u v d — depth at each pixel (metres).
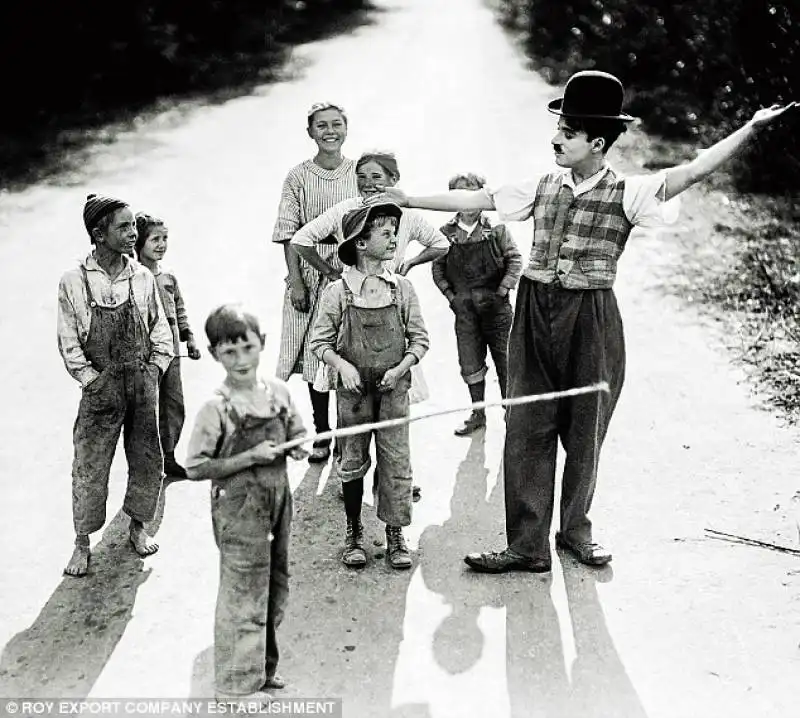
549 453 9.65
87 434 9.62
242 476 7.39
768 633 8.74
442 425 13.28
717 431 12.61
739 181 23.45
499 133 30.25
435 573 9.88
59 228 22.94
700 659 8.45
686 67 30.41
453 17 61.44
